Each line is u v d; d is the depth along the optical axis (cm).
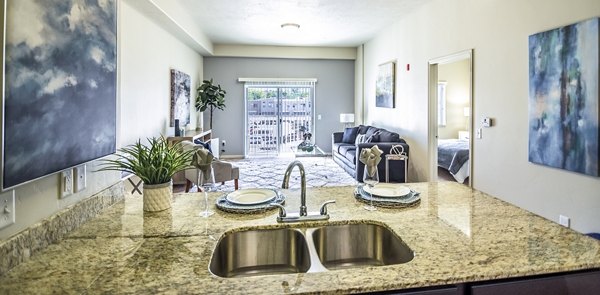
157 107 505
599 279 104
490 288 97
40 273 96
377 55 718
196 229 132
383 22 614
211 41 776
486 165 374
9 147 94
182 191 521
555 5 281
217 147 728
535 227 133
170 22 486
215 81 842
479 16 381
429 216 147
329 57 857
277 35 715
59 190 125
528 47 310
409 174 573
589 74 251
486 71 371
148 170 149
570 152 268
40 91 106
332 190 194
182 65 640
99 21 144
